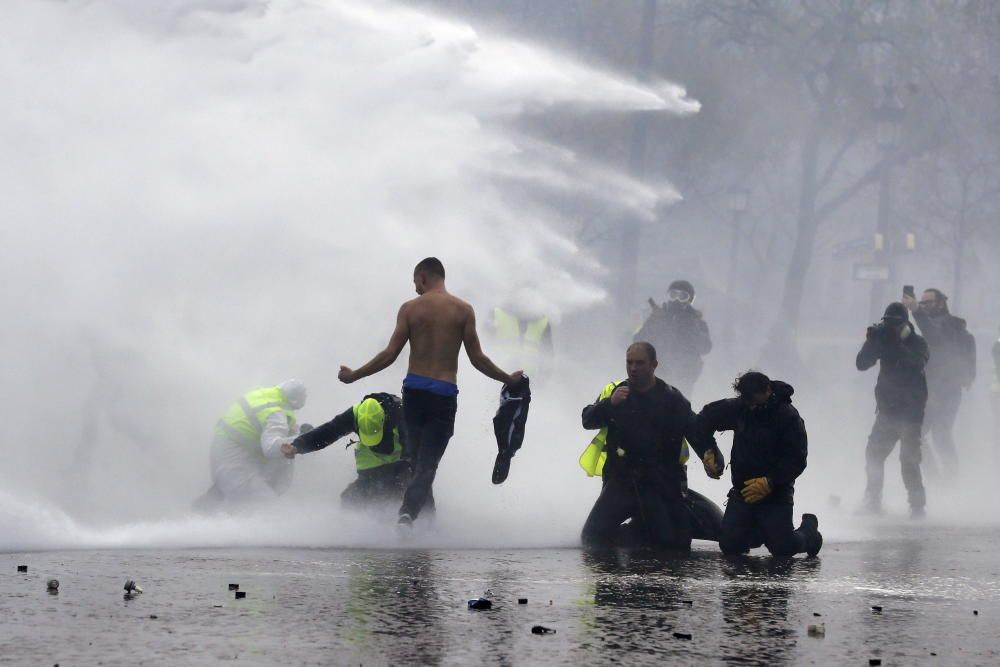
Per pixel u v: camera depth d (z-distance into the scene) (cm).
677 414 3369
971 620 2347
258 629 2072
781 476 3250
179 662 1847
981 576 2962
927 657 2009
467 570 2769
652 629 2156
